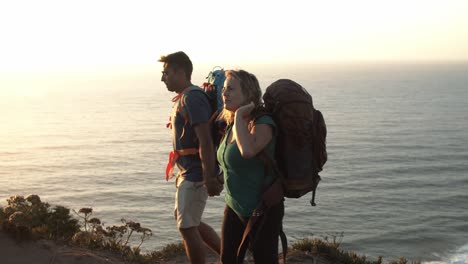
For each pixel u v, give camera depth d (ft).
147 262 19.08
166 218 296.10
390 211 303.27
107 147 577.02
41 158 505.25
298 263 19.76
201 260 16.38
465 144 533.96
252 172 12.94
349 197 332.80
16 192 362.12
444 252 239.91
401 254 237.25
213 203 314.55
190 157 15.87
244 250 13.48
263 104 13.37
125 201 336.70
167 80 15.88
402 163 441.68
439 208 309.42
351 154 482.28
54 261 15.61
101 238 19.15
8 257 15.12
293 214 294.66
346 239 255.29
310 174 12.66
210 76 15.94
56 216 19.26
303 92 12.76
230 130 13.55
